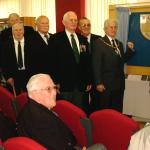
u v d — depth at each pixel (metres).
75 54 4.15
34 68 4.43
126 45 5.03
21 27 4.46
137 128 2.19
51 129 2.15
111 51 4.02
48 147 2.11
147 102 4.98
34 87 2.28
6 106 3.44
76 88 4.19
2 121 2.53
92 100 4.57
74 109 2.56
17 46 4.49
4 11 9.36
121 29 5.04
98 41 4.05
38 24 4.79
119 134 2.28
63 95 4.15
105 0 6.32
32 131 2.12
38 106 2.22
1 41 5.04
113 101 4.14
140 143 2.02
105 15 6.34
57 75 4.13
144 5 4.84
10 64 4.51
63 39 4.11
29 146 1.56
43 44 4.54
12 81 4.52
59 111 2.66
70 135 2.34
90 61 4.32
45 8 7.93
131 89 5.13
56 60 4.11
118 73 4.10
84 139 2.55
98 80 4.01
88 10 6.60
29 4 8.39
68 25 4.12
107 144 2.39
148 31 4.83
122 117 2.25
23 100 3.17
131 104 5.15
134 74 5.09
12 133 2.52
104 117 2.32
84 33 4.62
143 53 4.92
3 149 1.67
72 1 6.62
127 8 5.02
